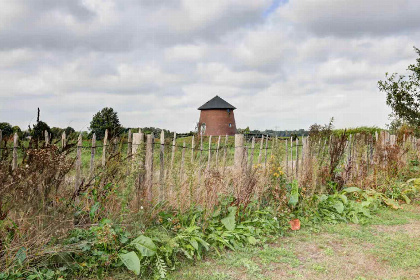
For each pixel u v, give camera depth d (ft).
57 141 17.20
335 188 29.73
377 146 36.63
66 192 16.39
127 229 16.67
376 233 22.77
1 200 13.32
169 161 22.30
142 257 15.51
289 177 27.63
